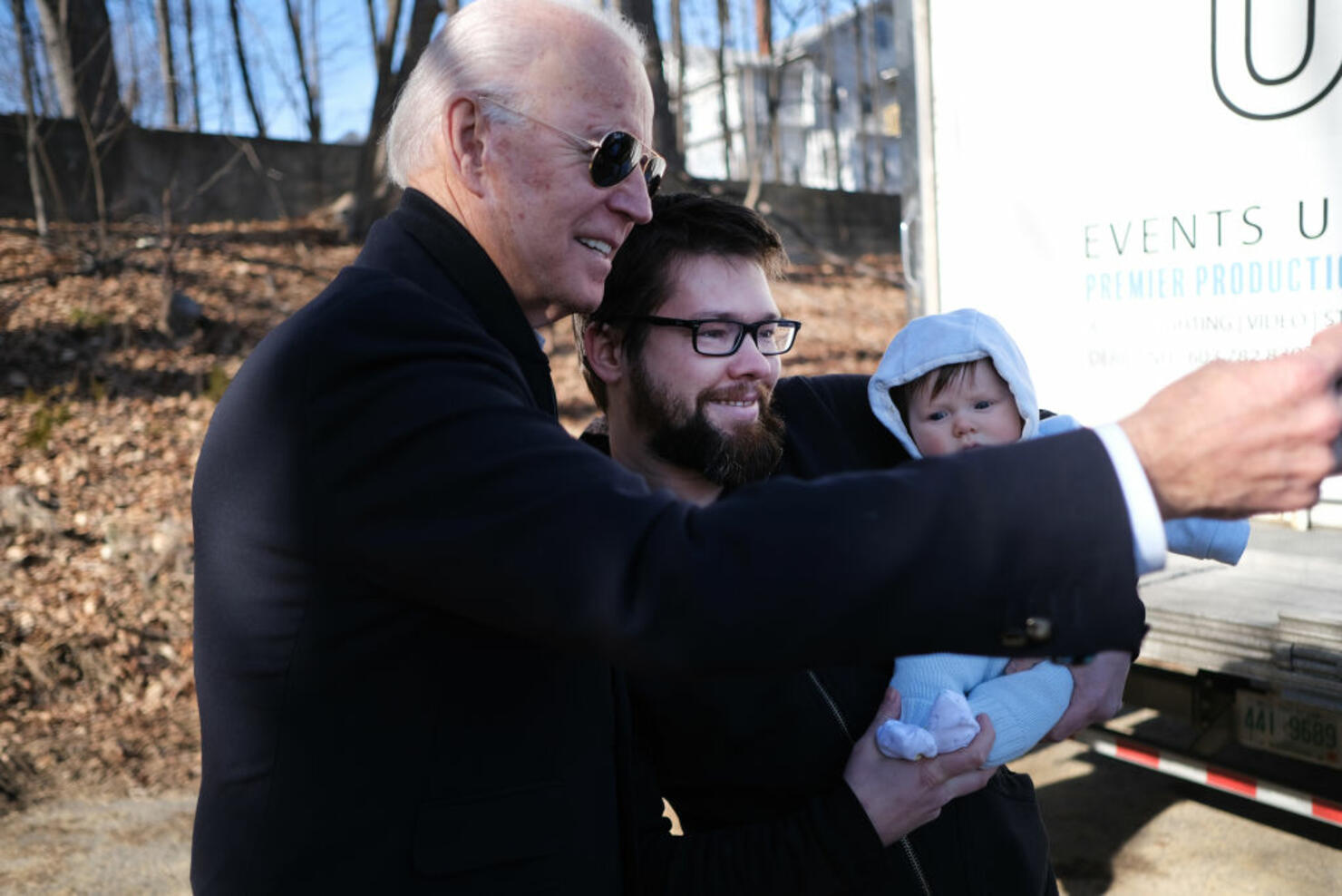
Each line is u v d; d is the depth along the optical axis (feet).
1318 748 9.02
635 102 3.99
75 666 16.22
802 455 5.89
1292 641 8.06
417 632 3.30
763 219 5.24
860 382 6.63
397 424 2.99
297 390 3.17
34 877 11.54
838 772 4.89
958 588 2.50
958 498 2.52
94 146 37.37
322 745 3.35
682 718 4.83
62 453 23.77
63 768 14.01
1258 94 10.28
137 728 15.10
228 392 3.46
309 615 3.29
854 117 102.06
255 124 58.59
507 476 2.86
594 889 3.71
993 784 5.41
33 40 38.47
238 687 3.43
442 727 3.36
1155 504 2.48
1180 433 2.46
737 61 83.56
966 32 12.67
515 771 3.49
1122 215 11.46
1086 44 11.59
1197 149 10.78
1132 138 11.30
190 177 45.65
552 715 3.59
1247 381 2.44
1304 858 10.98
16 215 41.68
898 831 4.50
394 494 2.95
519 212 3.87
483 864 3.41
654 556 2.66
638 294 5.07
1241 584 9.48
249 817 3.44
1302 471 2.44
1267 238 10.33
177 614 17.78
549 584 2.74
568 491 2.82
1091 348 11.90
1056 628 2.50
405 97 4.02
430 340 3.22
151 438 25.25
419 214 3.87
